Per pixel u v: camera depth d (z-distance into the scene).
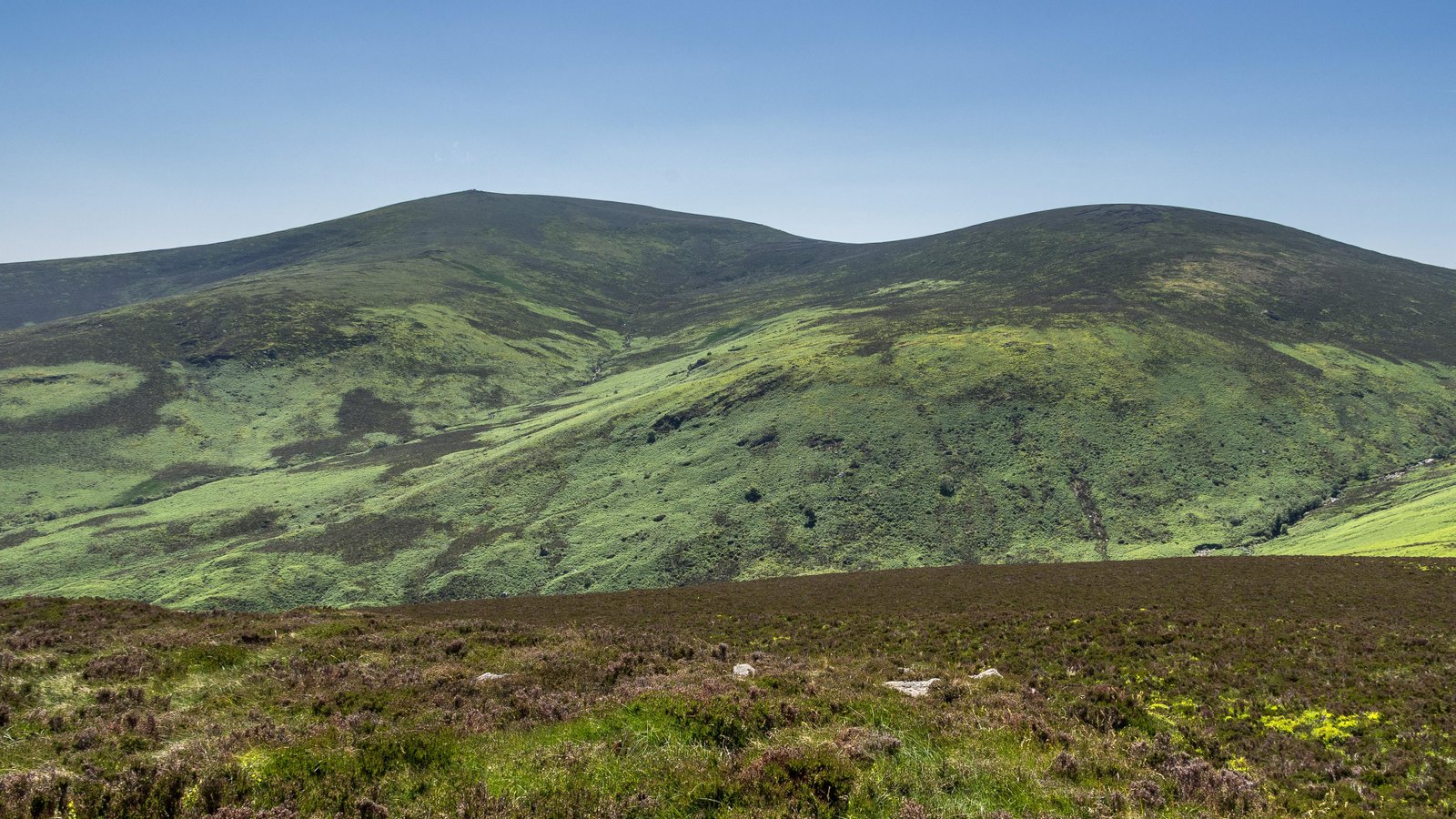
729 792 11.92
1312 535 116.38
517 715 17.77
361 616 32.53
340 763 13.09
